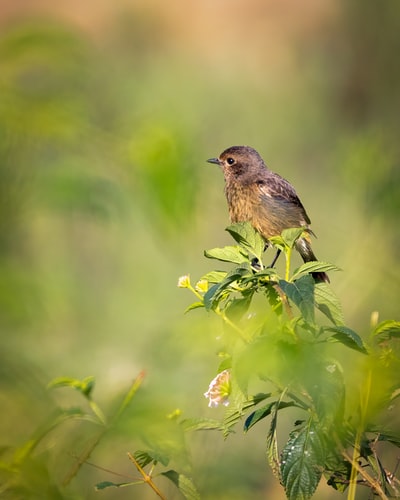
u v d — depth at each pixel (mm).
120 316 13227
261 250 6871
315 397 5406
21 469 5344
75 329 8164
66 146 4961
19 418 5348
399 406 6641
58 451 5668
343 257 11617
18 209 4848
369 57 31125
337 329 5832
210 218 6262
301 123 28562
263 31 33531
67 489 5539
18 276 4859
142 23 32594
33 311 4855
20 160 4918
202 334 5805
